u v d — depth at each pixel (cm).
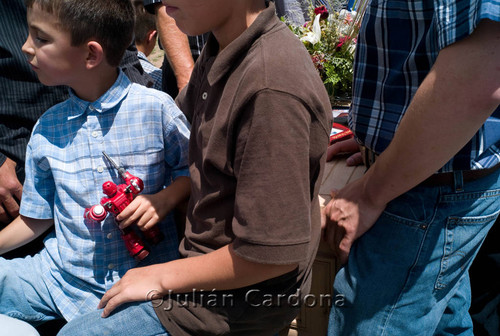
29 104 183
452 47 96
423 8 112
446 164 117
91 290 154
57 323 195
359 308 133
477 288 196
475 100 96
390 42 122
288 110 100
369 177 125
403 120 108
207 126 119
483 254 198
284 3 245
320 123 108
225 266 114
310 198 118
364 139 135
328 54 218
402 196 125
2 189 183
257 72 103
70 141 147
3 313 158
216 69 113
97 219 140
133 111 146
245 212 103
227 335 127
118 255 152
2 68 177
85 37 134
